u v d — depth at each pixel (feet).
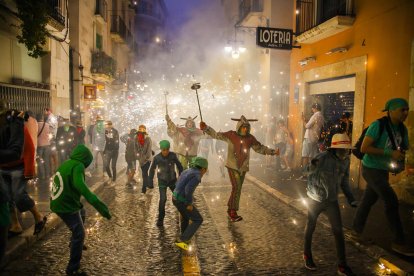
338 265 15.29
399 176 26.86
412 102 25.70
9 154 16.34
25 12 35.86
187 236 17.83
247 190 33.68
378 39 29.68
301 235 20.48
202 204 28.17
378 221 21.74
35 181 34.78
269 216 24.56
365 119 31.27
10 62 37.37
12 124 16.74
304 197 28.99
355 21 32.83
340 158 15.23
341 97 36.78
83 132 43.14
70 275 15.15
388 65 28.45
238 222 23.15
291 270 15.79
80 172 14.65
